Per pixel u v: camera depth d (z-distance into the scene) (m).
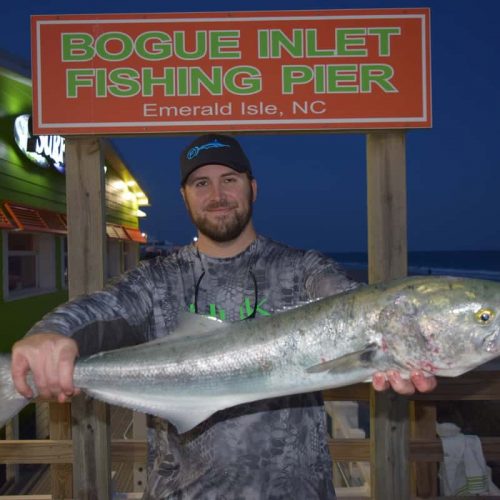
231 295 2.54
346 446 4.05
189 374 2.26
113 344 2.34
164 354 2.29
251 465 2.31
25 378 1.97
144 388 2.29
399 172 3.77
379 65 3.69
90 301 2.32
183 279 2.60
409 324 2.12
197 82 3.68
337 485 5.62
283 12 3.67
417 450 4.02
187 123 3.68
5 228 7.20
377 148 3.79
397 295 2.15
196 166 2.61
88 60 3.68
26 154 8.41
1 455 4.02
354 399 4.07
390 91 3.69
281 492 2.29
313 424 2.40
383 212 3.78
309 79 3.69
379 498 3.72
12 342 7.87
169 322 2.53
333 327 2.18
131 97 3.68
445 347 2.11
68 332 2.09
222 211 2.59
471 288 2.14
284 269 2.57
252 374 2.23
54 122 3.68
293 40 3.68
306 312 2.23
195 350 2.28
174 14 3.67
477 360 2.12
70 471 4.13
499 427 6.86
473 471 3.99
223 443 2.34
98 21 3.67
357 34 3.68
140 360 2.29
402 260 3.77
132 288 2.51
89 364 2.28
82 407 3.73
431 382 2.13
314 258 2.59
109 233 13.46
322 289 2.40
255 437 2.34
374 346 2.14
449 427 4.20
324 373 2.16
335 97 3.69
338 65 3.69
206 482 2.31
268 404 2.37
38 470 6.50
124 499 4.07
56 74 3.68
